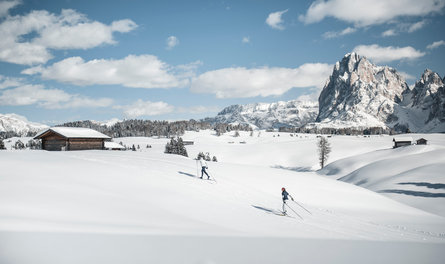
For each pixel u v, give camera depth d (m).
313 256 6.89
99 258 5.60
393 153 100.44
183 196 16.08
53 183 14.22
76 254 5.75
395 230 17.92
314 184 31.70
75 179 16.47
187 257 6.04
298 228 13.18
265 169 36.28
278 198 23.56
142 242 6.98
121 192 14.67
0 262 5.03
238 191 21.86
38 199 10.75
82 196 12.23
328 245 8.39
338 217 20.33
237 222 12.27
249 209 16.39
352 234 13.55
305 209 19.86
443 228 21.59
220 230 9.68
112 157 31.72
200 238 7.94
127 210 10.98
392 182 56.31
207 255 6.31
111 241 6.85
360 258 7.05
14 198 10.48
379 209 27.34
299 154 170.75
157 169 24.88
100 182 16.62
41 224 7.81
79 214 9.49
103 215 9.77
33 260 5.26
